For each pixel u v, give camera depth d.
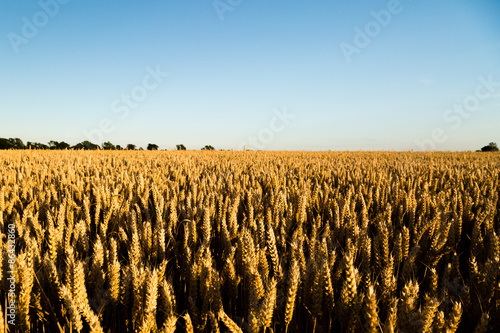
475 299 1.40
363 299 1.29
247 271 1.47
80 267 1.25
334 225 2.74
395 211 3.27
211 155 17.77
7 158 10.77
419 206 3.21
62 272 1.70
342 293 1.24
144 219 3.14
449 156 19.45
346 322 1.24
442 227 2.01
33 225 2.34
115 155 15.52
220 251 2.28
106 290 1.47
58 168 7.41
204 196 3.69
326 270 1.33
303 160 12.78
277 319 1.48
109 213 2.73
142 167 8.05
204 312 1.37
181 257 2.07
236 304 1.69
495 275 1.35
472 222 2.86
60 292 1.30
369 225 2.96
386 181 5.25
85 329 1.38
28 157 12.04
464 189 5.01
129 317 1.52
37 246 1.90
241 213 3.26
